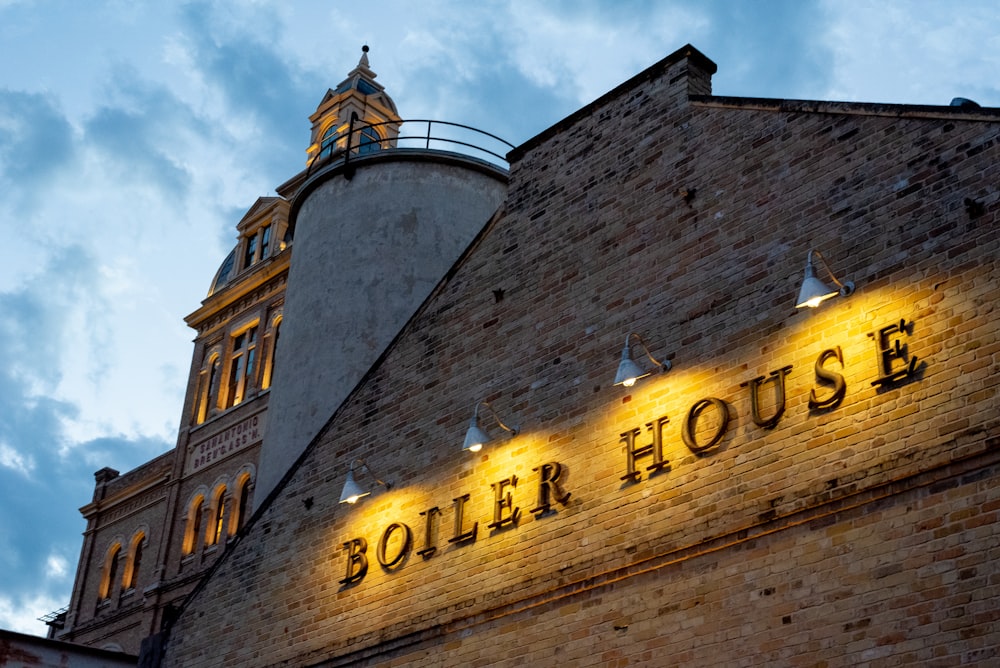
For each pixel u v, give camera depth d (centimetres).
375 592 2006
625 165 1959
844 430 1497
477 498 1920
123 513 4625
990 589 1314
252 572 2238
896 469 1430
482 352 2041
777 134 1750
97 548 4656
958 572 1344
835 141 1669
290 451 2556
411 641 1906
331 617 2055
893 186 1573
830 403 1520
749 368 1633
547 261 2009
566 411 1848
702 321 1720
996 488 1347
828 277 1587
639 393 1755
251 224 4675
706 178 1820
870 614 1395
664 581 1609
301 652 2069
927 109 1569
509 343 2002
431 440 2048
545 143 2131
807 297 1523
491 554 1855
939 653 1328
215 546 4075
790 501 1514
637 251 1867
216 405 4362
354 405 2233
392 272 2678
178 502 4309
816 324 1580
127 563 4456
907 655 1351
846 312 1553
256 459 4084
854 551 1434
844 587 1427
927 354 1455
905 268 1516
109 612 4388
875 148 1616
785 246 1666
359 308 2644
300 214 2897
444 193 2802
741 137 1800
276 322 4309
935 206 1517
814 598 1448
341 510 2141
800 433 1540
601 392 1811
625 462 1725
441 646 1861
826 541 1464
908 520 1402
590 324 1883
